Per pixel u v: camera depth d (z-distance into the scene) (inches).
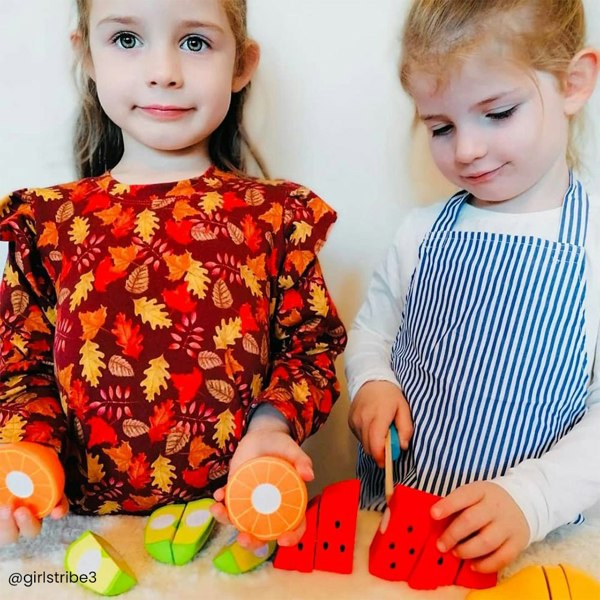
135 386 23.4
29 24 33.1
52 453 21.0
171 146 26.1
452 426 25.5
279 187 27.5
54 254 25.0
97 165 31.5
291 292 26.8
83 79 31.1
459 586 19.8
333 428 37.1
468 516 20.1
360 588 19.5
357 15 33.3
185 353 23.6
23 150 34.5
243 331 24.4
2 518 19.9
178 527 21.5
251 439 21.2
